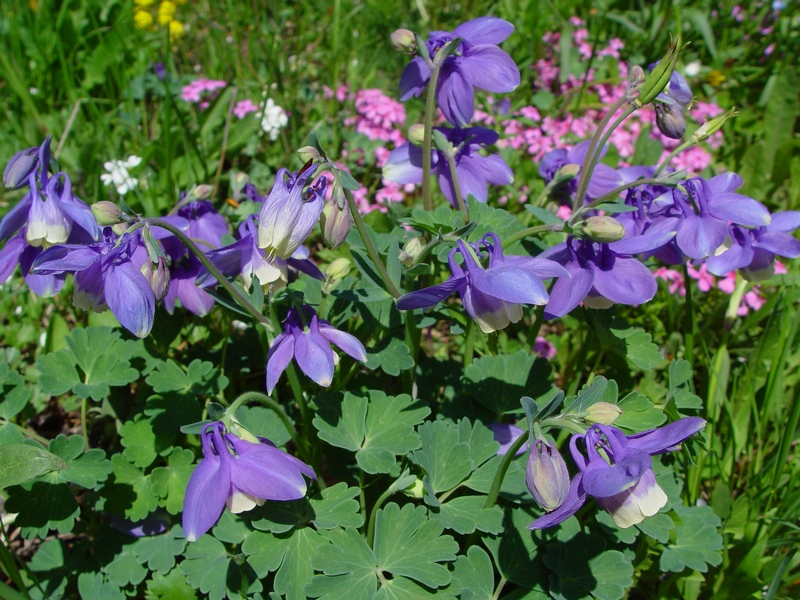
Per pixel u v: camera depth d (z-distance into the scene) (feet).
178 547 1.23
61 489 1.18
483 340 1.59
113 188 1.82
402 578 1.09
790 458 1.45
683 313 1.72
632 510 0.94
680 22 2.52
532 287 0.99
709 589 1.33
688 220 1.19
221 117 2.14
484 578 1.12
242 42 2.71
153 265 1.07
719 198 1.20
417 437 1.18
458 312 1.46
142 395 1.38
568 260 1.16
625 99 1.25
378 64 2.52
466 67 1.28
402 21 2.62
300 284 1.41
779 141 2.04
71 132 2.15
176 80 2.34
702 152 2.01
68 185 1.19
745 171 2.05
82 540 1.32
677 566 1.19
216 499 0.99
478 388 1.31
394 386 1.45
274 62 2.23
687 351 1.41
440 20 2.72
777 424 1.44
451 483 1.17
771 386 1.42
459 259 1.24
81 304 1.08
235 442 1.02
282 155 2.15
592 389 1.01
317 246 1.94
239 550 1.16
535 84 2.48
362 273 1.24
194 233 1.33
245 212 1.50
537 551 1.15
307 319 1.12
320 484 1.24
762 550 1.23
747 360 1.66
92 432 1.56
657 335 1.71
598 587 1.11
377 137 2.04
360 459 1.16
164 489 1.23
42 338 1.65
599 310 1.30
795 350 1.55
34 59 2.41
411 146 1.39
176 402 1.27
